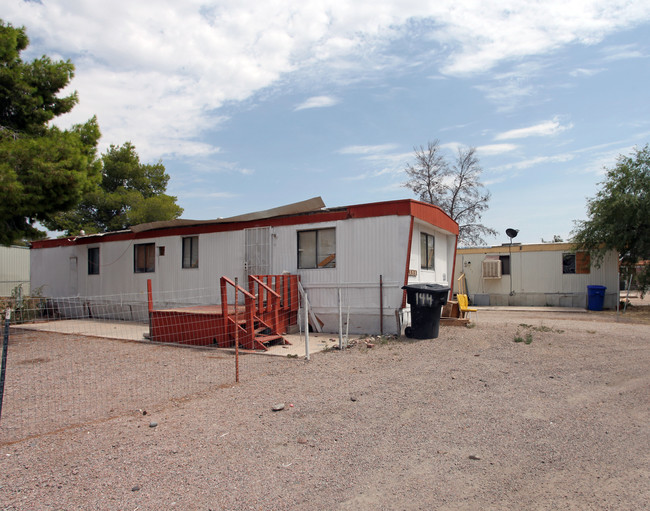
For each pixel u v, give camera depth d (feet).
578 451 13.88
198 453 14.02
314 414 17.52
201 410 18.33
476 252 75.77
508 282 73.41
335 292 39.58
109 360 29.60
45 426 17.02
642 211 58.34
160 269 51.85
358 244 38.70
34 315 57.31
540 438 14.96
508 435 15.24
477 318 51.85
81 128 43.01
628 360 26.58
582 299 68.49
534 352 28.73
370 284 38.04
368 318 38.01
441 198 94.68
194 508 10.80
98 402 20.07
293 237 42.04
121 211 99.19
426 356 28.14
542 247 71.46
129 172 103.71
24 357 31.07
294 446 14.49
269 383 22.41
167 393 21.18
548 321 46.85
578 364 25.59
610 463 13.01
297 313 40.34
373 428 15.99
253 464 13.20
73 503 11.09
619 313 58.29
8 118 42.04
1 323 50.62
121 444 14.88
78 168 37.83
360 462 13.28
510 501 11.01
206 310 37.86
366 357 28.40
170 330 36.76
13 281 76.84
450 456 13.64
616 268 65.98
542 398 19.38
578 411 17.66
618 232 60.64
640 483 11.79
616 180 62.18
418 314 34.19
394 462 13.26
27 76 41.98
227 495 11.41
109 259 57.57
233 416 17.46
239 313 36.17
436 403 18.71
